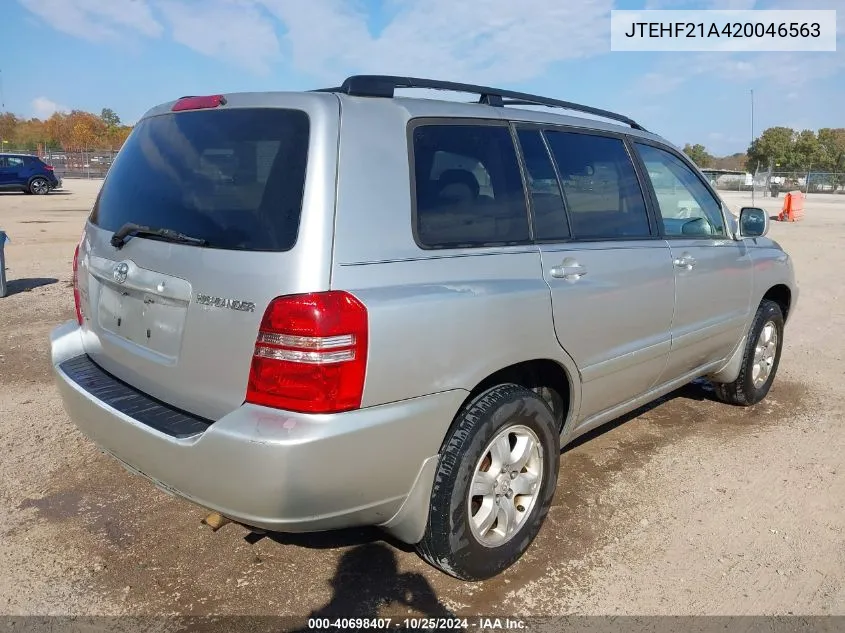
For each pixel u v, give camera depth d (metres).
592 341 3.32
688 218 4.22
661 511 3.61
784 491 3.86
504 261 2.91
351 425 2.34
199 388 2.54
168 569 3.05
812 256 13.91
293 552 3.19
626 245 3.59
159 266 2.66
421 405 2.54
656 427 4.76
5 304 8.21
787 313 5.48
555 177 3.29
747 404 5.14
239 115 2.68
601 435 4.59
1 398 5.04
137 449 2.61
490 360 2.77
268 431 2.27
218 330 2.44
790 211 23.25
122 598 2.85
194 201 2.66
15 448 4.20
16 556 3.11
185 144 2.82
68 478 3.84
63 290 9.09
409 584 2.97
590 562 3.15
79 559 3.11
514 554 3.05
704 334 4.27
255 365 2.35
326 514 2.41
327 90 2.81
